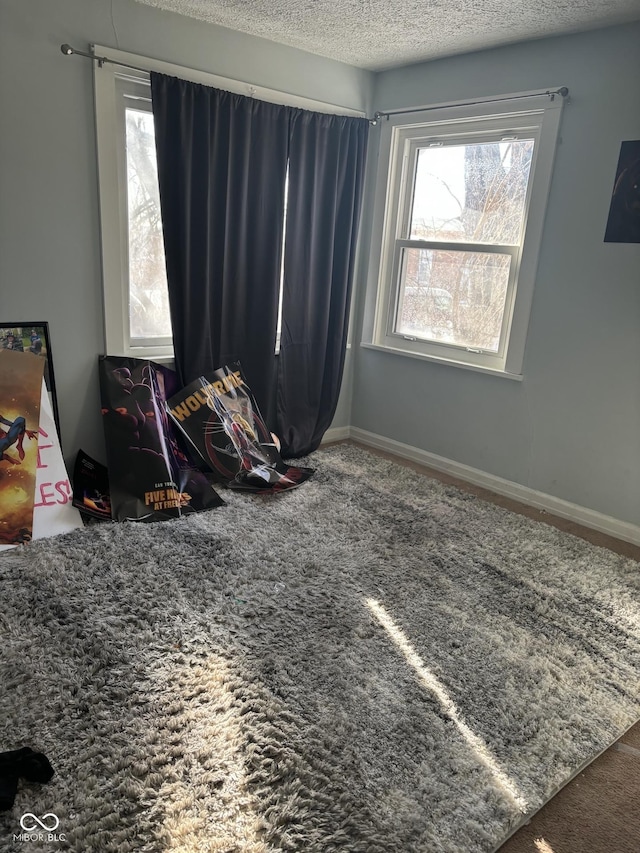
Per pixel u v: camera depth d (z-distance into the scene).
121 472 2.71
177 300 2.93
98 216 2.68
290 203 3.23
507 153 3.05
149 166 2.84
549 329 2.96
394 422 3.79
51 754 1.48
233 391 3.21
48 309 2.65
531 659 1.94
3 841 1.28
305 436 3.61
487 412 3.29
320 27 2.79
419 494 3.15
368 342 3.84
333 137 3.29
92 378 2.85
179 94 2.69
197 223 2.89
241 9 2.60
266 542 2.54
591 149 2.68
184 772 1.46
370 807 1.41
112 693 1.67
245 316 3.25
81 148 2.57
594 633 2.10
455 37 2.84
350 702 1.71
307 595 2.19
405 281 3.64
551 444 3.05
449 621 2.10
